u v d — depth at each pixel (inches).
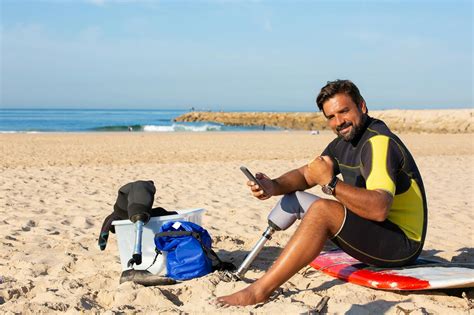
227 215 264.7
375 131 129.0
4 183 370.0
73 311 124.7
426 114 2172.7
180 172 463.2
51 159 613.9
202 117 2886.3
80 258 176.1
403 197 130.1
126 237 149.3
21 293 142.1
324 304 125.2
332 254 163.3
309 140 1081.4
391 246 130.8
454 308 124.0
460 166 528.4
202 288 137.7
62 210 273.1
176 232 148.6
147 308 125.0
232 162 571.5
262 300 124.0
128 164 555.2
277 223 139.9
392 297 131.1
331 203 126.6
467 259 177.0
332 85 129.8
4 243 197.5
